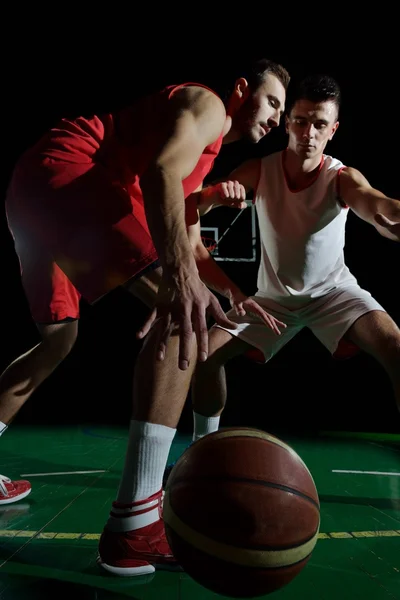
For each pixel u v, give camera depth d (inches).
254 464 45.7
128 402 282.8
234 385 348.5
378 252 347.9
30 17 300.2
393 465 127.0
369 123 327.0
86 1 291.0
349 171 91.1
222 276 82.8
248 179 99.2
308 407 267.9
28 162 63.9
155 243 48.3
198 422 96.7
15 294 372.2
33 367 81.0
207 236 355.6
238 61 316.5
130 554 55.3
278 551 43.8
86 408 256.4
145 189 49.2
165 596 51.2
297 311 96.6
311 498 46.8
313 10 286.2
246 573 43.9
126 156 64.2
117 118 66.1
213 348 89.5
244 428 49.8
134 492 55.3
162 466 56.1
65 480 103.8
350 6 280.2
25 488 89.4
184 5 291.0
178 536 45.9
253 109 72.9
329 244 93.7
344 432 188.4
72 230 60.2
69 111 339.3
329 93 87.4
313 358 389.7
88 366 387.9
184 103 57.2
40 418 217.9
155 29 307.0
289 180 94.4
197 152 53.5
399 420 225.3
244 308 81.1
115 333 393.4
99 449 144.3
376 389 341.4
